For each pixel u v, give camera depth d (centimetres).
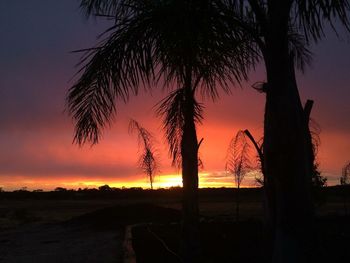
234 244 1032
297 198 554
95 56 633
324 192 1393
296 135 557
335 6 585
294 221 553
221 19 635
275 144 558
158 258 965
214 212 2623
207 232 1200
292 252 551
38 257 1233
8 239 1803
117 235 1623
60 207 4381
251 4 602
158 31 638
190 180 877
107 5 707
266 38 593
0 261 1205
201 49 712
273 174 564
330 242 916
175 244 1113
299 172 555
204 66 812
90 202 5097
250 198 4481
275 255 565
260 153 727
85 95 639
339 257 789
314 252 552
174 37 637
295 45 941
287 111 559
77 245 1430
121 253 1138
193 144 881
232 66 827
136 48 632
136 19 638
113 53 631
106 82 634
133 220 2014
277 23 580
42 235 1878
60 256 1211
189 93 873
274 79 570
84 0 711
